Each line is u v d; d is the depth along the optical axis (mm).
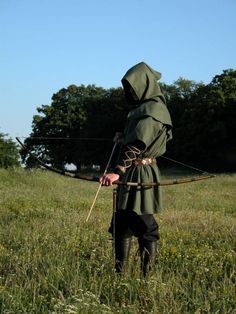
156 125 4980
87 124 75375
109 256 5633
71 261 5707
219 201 15781
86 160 44844
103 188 18891
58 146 44469
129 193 5090
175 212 11344
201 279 5227
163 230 8164
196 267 5625
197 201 15578
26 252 6102
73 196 14750
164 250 6336
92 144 45156
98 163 44875
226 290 4812
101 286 4742
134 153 4949
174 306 4320
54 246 6340
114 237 5281
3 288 4668
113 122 75000
